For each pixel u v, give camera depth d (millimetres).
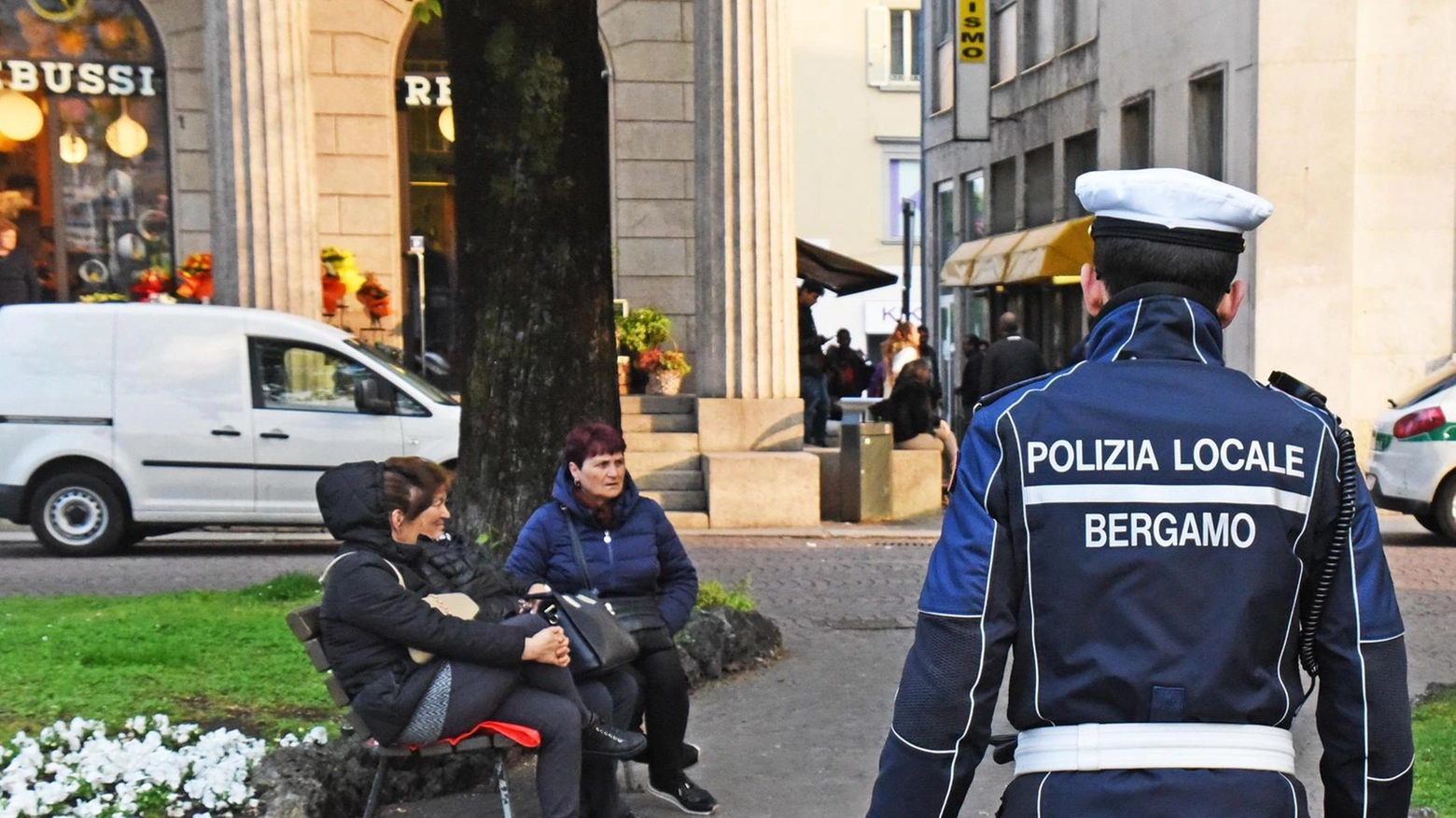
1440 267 16953
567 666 4945
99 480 12984
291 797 5109
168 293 17797
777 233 15539
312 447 13125
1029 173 23922
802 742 6629
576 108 7887
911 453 16141
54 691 6449
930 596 2344
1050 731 2291
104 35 17828
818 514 15125
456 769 5781
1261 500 2270
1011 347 16734
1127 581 2256
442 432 13203
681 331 18359
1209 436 2291
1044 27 23312
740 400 15500
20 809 4871
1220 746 2225
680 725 5551
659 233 18266
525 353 7961
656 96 18219
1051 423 2332
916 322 36906
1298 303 16875
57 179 17828
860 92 37281
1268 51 16672
